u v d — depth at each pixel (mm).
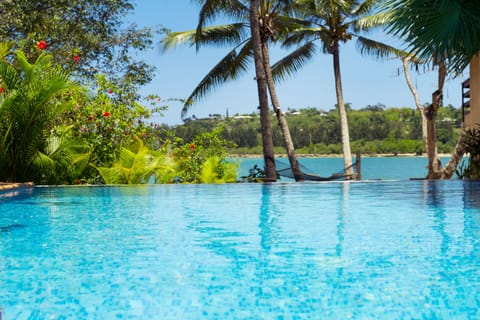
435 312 2291
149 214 5672
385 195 7660
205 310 2350
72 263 3307
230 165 12750
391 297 2518
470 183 9672
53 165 9133
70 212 5805
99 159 10562
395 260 3312
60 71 9664
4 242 4055
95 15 17516
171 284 2797
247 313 2299
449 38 8453
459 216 5258
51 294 2619
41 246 3859
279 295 2574
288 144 17906
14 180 8961
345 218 5219
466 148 11664
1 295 2604
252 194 7969
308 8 19688
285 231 4465
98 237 4238
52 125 10320
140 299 2525
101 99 11023
